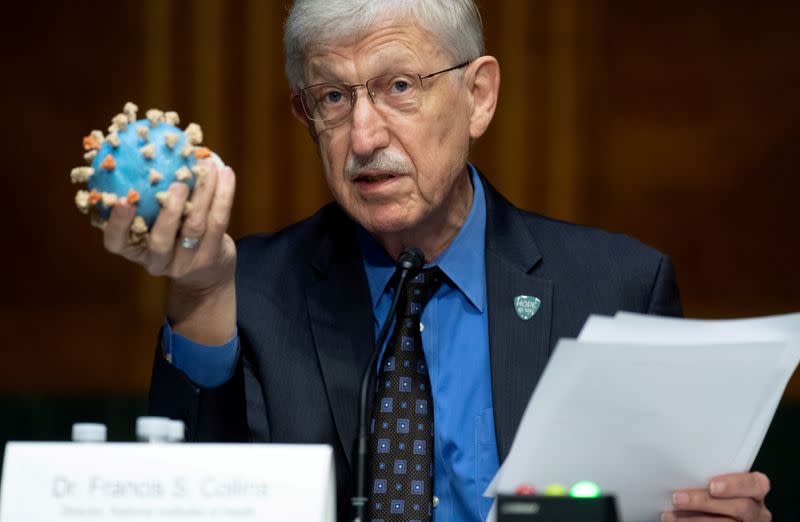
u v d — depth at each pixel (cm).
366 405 494
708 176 1814
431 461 570
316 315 614
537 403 456
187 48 1848
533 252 629
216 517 409
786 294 1806
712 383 464
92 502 411
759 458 1371
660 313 621
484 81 626
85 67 1886
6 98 1900
